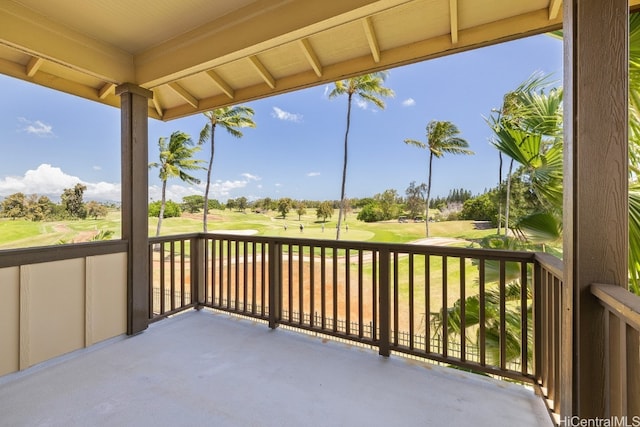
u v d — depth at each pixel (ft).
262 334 9.99
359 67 8.82
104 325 9.33
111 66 9.31
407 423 5.82
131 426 5.66
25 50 7.62
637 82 7.52
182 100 12.22
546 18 6.73
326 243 9.44
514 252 7.01
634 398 3.19
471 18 7.14
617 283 4.00
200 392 6.74
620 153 4.02
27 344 7.73
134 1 7.39
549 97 12.09
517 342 13.29
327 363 8.07
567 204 4.46
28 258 7.79
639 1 6.16
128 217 9.98
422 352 8.04
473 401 6.49
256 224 92.48
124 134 10.01
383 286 8.43
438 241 62.03
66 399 6.47
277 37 7.26
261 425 5.73
